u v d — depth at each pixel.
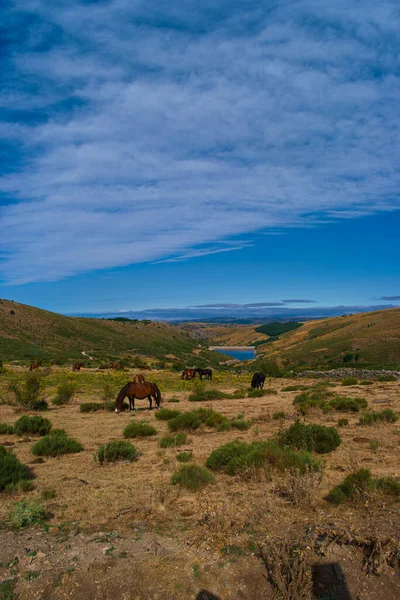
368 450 9.34
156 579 4.22
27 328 137.38
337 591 4.09
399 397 19.97
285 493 6.39
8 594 4.04
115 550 4.74
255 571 4.34
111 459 9.18
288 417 15.33
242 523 5.27
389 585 4.14
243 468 7.56
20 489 6.96
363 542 4.60
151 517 5.68
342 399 17.53
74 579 4.23
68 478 7.85
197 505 6.09
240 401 22.66
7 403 22.92
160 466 8.65
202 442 11.20
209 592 4.09
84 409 19.88
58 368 62.16
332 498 6.15
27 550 4.77
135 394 19.33
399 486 6.32
